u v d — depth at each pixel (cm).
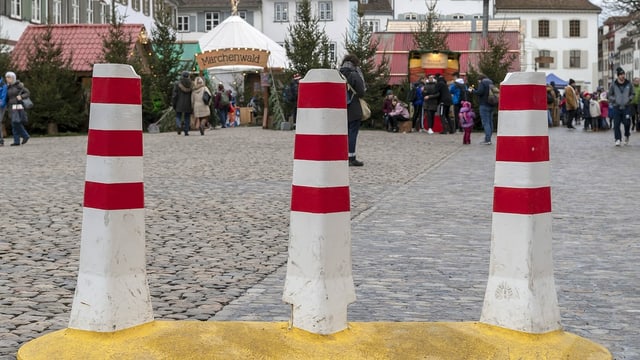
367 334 454
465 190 1270
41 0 4319
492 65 3616
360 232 888
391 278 669
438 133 3253
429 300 597
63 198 1140
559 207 1098
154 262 722
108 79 443
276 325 466
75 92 3281
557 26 10400
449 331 461
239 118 4612
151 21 6359
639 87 2498
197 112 3038
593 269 713
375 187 1305
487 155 2006
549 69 10438
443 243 826
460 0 8738
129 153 449
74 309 450
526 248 456
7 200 1116
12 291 612
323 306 441
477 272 693
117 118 444
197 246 799
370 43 3694
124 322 446
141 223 456
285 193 1210
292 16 7838
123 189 448
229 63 3888
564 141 2689
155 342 434
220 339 438
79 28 3634
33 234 857
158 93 3519
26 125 3114
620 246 822
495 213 467
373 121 3634
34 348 441
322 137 439
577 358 442
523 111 454
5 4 3822
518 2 10412
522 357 438
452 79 3588
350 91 1645
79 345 436
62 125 3216
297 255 448
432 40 3847
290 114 3622
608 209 1079
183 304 577
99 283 445
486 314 470
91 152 447
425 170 1595
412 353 433
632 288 641
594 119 3619
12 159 1820
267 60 3906
